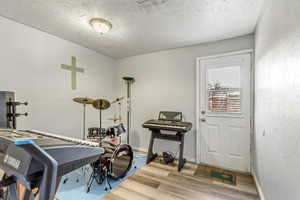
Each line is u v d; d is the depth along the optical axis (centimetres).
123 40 263
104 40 265
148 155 275
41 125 232
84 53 298
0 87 191
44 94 235
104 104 258
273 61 131
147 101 335
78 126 288
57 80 253
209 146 269
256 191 190
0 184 74
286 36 102
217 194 184
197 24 208
